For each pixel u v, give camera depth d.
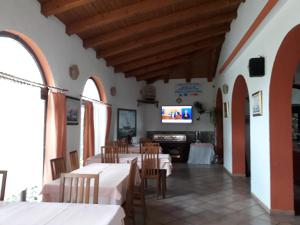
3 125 3.16
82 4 3.69
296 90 7.30
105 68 6.70
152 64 7.94
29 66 3.75
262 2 3.52
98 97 6.66
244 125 6.09
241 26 4.84
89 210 1.84
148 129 9.44
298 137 7.20
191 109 9.24
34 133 3.71
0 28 2.88
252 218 3.44
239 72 5.23
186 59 8.03
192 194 4.63
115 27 4.95
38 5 3.63
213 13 5.34
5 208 1.89
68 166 4.51
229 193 4.68
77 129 4.95
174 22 5.16
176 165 7.98
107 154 4.88
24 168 3.52
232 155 6.18
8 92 3.21
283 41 3.09
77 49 4.97
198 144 8.65
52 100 3.93
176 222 3.33
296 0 2.75
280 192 3.53
